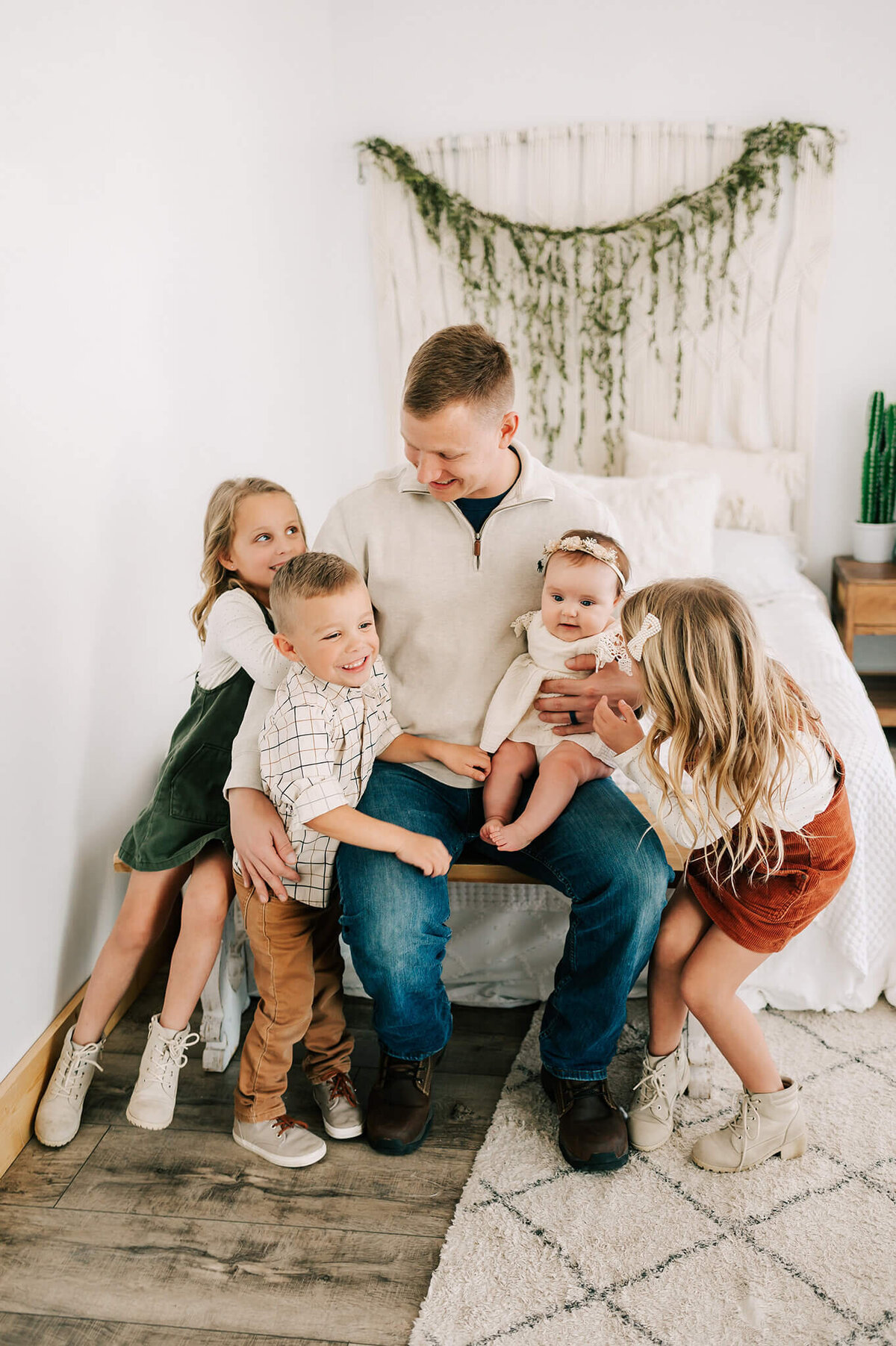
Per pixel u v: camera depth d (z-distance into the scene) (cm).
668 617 143
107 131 191
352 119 347
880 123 318
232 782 158
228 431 260
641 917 150
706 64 323
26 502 165
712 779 143
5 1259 145
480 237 349
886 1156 158
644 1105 163
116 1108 175
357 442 380
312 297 331
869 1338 128
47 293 171
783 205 327
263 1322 134
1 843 161
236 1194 156
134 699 208
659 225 333
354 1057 187
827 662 241
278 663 161
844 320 336
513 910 196
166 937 219
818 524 354
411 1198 154
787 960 193
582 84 332
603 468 363
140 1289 140
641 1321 131
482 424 152
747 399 344
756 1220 147
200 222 238
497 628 171
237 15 259
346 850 157
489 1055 186
